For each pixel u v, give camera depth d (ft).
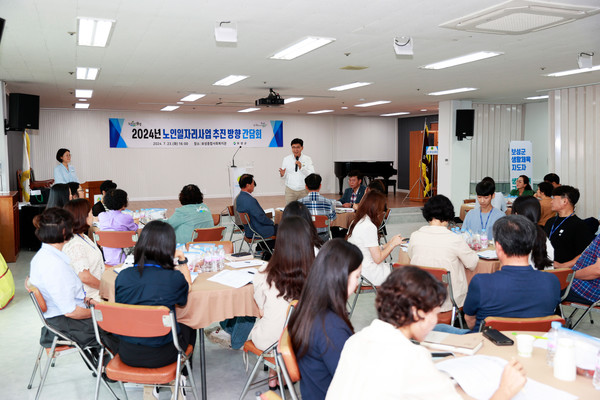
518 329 7.72
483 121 43.27
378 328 5.01
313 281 6.40
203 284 10.52
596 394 5.54
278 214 23.76
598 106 32.04
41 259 9.81
